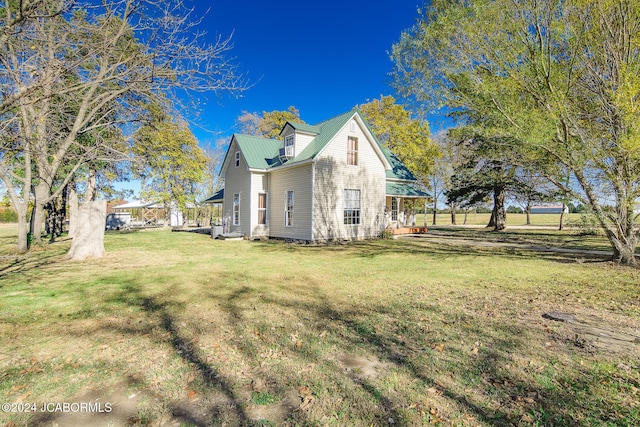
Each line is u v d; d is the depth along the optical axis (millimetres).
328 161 16031
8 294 5977
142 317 4719
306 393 2770
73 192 19500
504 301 5590
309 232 15656
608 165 8891
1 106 4641
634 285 6828
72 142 8578
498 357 3439
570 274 8047
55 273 8047
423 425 2375
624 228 9656
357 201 17172
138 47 6207
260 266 9172
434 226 35906
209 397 2719
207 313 4906
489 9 8773
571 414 2500
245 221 18891
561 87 8961
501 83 9039
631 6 8055
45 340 3869
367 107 27734
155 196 27484
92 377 3025
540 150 9445
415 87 11242
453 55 9984
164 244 15539
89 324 4418
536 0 8562
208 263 9711
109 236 20500
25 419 2416
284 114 33594
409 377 3031
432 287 6641
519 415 2490
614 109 8461
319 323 4477
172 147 26891
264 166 18375
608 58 8727
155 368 3201
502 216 26453
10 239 19203
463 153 23484
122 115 8914
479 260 10461
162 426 2354
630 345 3750
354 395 2736
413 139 27266
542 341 3857
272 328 4281
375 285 6820
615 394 2758
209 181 36469
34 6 4445
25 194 12320
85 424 2369
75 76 6176
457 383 2934
